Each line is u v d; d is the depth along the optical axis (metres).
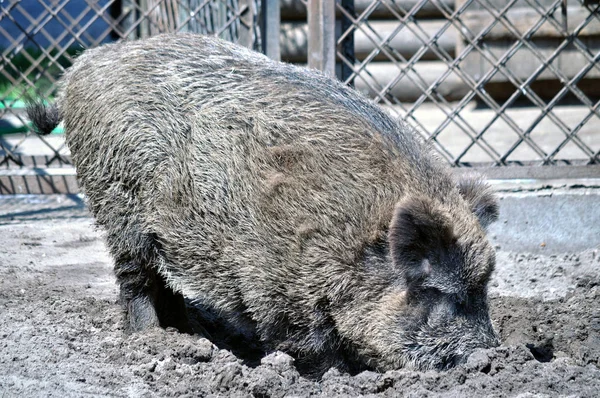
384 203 9.72
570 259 14.60
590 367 9.42
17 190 16.61
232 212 10.05
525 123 25.94
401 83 27.50
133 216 10.82
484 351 9.34
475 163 16.12
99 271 14.07
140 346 10.30
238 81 10.38
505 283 13.62
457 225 9.60
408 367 9.76
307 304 9.92
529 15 27.33
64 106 11.37
